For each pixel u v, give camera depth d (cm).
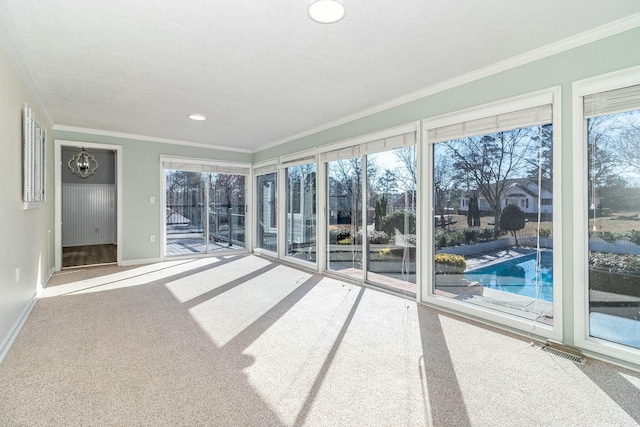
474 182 304
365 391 184
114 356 223
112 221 866
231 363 215
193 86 322
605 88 216
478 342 248
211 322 288
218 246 653
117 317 298
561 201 238
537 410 168
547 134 252
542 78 247
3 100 230
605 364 214
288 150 564
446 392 184
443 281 332
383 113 380
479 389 187
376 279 405
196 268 523
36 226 350
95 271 495
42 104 373
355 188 434
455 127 307
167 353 228
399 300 352
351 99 362
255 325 281
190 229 620
